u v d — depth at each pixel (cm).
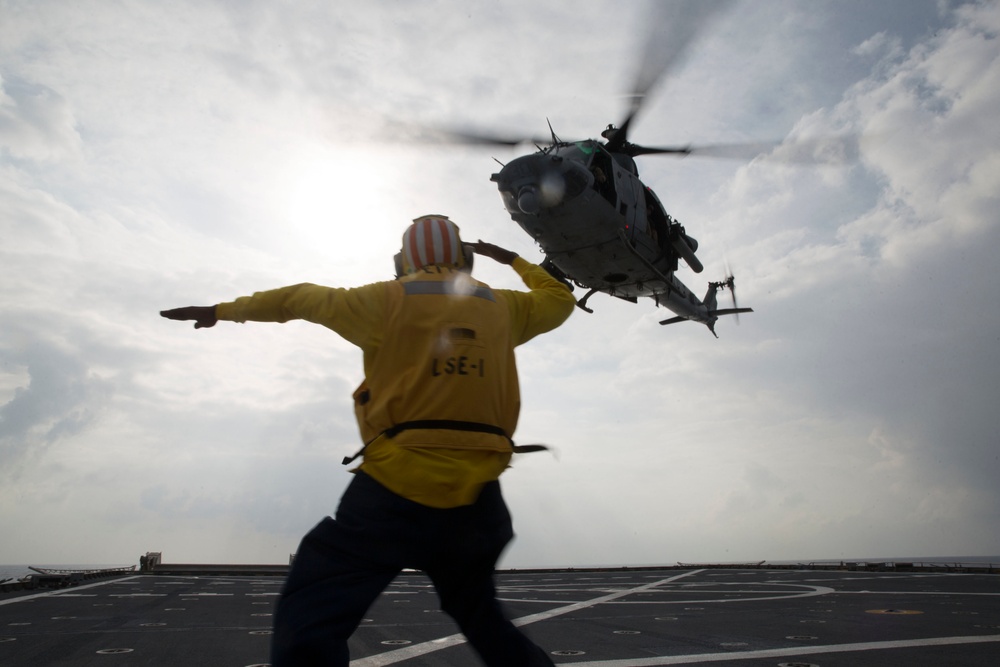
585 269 1543
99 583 2011
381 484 212
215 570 3056
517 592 1692
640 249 1530
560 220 1379
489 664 235
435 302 229
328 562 207
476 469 214
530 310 259
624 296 1725
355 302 227
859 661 645
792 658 665
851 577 2270
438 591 235
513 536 233
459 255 257
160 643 766
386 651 724
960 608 1149
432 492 208
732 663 639
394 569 212
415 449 210
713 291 2242
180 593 1581
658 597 1492
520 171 1325
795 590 1661
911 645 742
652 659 665
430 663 650
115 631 869
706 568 3516
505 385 233
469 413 218
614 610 1191
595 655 692
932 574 2430
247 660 657
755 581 2119
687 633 865
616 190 1410
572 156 1380
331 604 201
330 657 196
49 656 677
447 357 221
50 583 1758
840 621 980
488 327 233
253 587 1855
